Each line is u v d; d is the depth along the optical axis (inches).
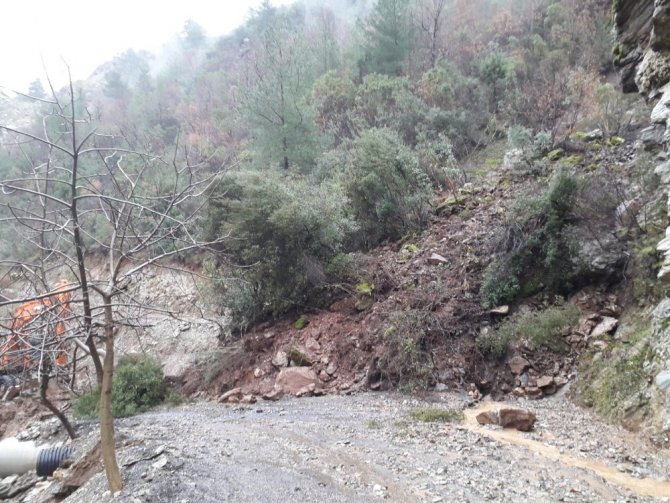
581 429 217.2
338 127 642.8
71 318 182.5
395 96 621.9
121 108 1311.5
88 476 216.7
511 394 274.8
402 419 251.9
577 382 259.6
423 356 308.2
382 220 449.4
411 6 891.4
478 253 358.6
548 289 312.3
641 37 252.8
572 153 426.9
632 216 290.0
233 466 193.2
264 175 430.0
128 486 176.6
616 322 272.7
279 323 413.1
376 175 445.4
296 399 319.3
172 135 1032.8
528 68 647.8
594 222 306.5
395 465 187.0
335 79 703.7
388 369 312.5
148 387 398.9
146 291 602.9
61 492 214.4
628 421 211.8
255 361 386.3
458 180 486.6
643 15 246.7
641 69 242.2
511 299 319.3
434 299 335.9
